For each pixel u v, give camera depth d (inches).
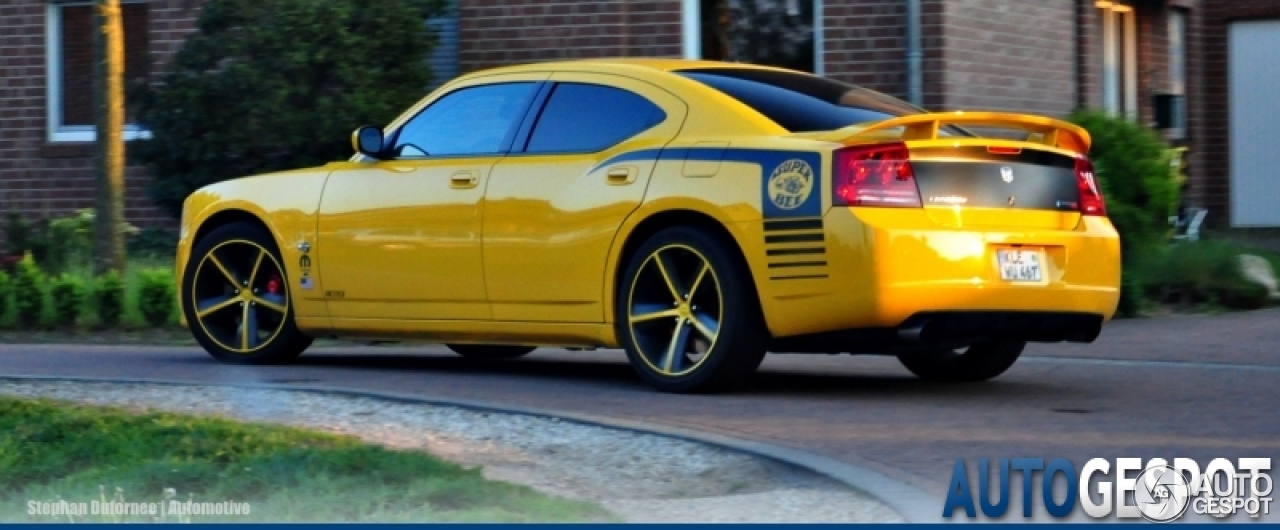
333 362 484.1
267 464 287.9
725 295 381.7
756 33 703.7
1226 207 1000.2
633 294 398.0
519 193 413.7
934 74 672.4
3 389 411.8
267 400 389.1
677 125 397.1
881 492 277.0
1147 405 380.2
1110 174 673.6
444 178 429.1
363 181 446.0
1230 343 515.2
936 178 368.8
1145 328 568.1
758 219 373.1
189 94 675.4
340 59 672.4
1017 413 366.6
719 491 289.1
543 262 409.4
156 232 754.2
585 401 388.5
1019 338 390.9
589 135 412.2
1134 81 917.8
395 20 686.5
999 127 397.4
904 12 674.8
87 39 814.5
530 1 721.6
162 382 417.7
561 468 309.9
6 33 820.0
